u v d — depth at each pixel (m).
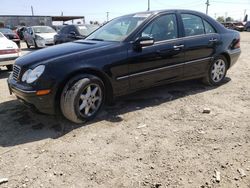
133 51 4.43
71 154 3.30
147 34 4.64
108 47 4.28
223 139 3.56
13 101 5.23
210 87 5.89
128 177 2.84
